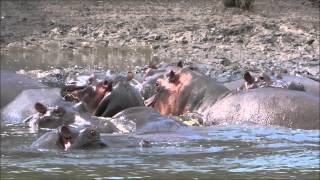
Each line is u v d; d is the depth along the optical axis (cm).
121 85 3269
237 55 5697
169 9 7850
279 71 4928
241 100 3394
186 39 6275
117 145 2325
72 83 3459
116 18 7212
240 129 3012
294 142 2595
